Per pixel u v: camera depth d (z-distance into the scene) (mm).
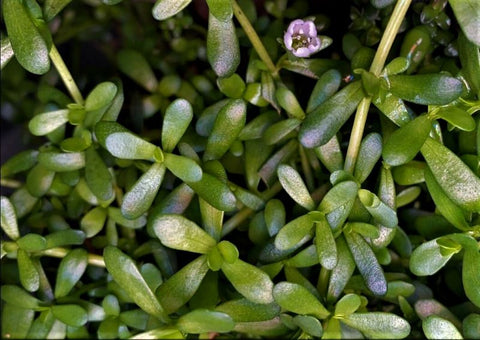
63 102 289
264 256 264
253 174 275
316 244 255
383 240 263
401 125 260
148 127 301
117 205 287
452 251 255
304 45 265
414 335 270
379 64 258
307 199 258
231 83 274
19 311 274
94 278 284
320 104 262
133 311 268
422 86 255
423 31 274
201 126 275
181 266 285
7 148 326
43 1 272
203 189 257
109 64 336
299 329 264
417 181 267
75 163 276
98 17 323
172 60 309
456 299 282
